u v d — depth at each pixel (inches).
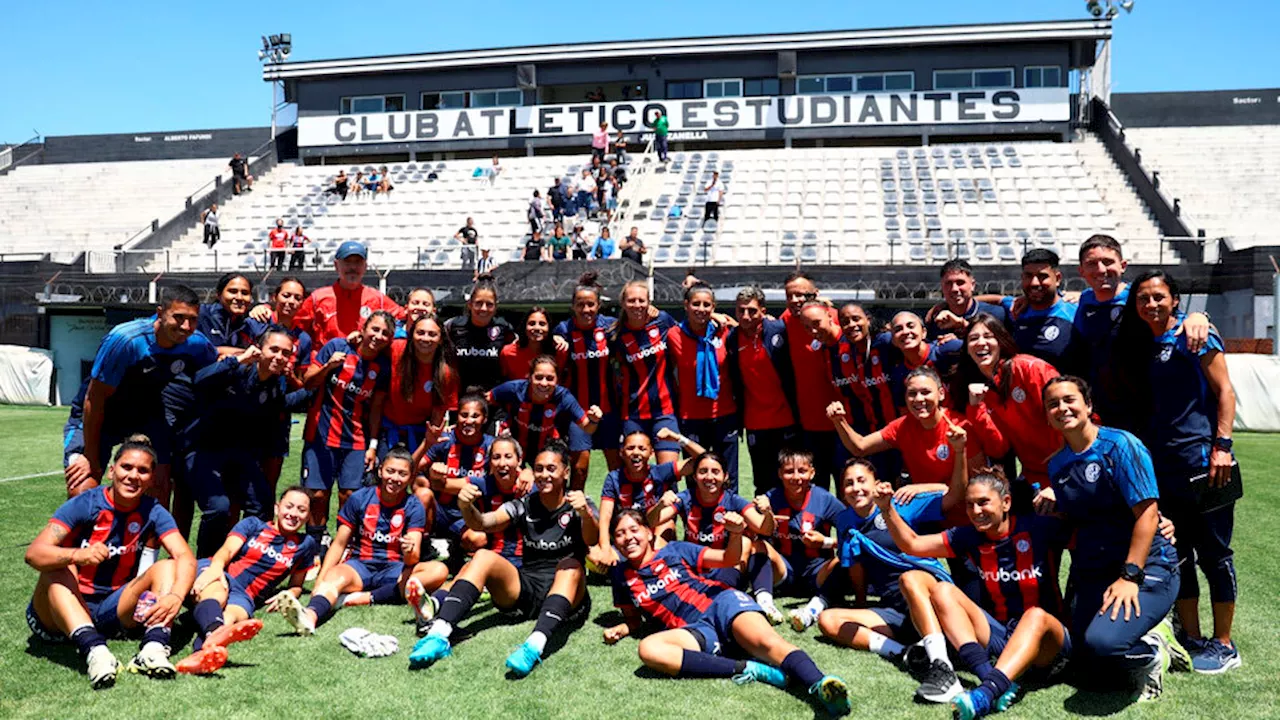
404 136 1134.4
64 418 660.7
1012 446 211.2
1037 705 160.7
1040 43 1054.4
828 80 1097.4
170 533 187.2
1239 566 252.4
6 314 835.4
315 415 257.4
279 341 229.1
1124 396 192.5
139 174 1248.2
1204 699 163.3
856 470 203.8
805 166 1035.9
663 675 175.8
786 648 169.5
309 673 175.8
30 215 1164.5
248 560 211.6
